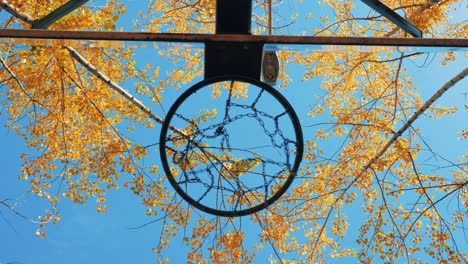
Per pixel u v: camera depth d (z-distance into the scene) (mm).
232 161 4457
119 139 6750
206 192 3273
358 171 7074
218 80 2730
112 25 5238
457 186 6910
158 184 6590
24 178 6613
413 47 2662
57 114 6594
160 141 2811
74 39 2584
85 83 6730
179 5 7465
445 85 5973
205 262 6281
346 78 7477
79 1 2959
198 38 2594
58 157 6742
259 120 3299
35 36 2539
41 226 6723
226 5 2729
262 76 3135
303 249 7016
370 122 7160
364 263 6844
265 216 6656
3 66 5984
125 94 5844
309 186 7113
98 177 6508
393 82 7254
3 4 4574
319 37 2617
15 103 6820
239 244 6246
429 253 6723
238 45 2654
